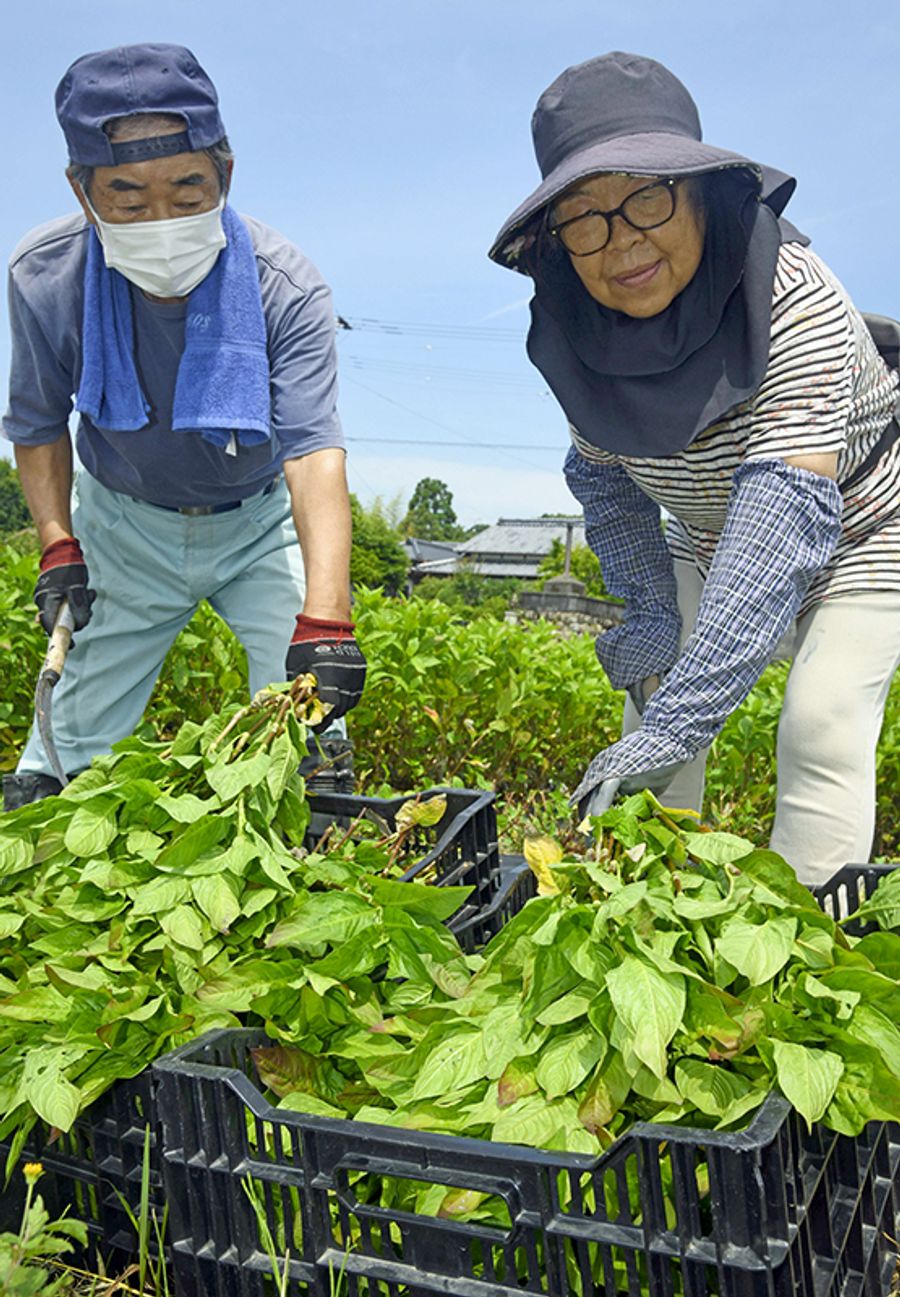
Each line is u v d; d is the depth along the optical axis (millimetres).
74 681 3258
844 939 1746
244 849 1965
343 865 2092
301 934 1888
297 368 2809
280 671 3311
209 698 5875
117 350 2818
